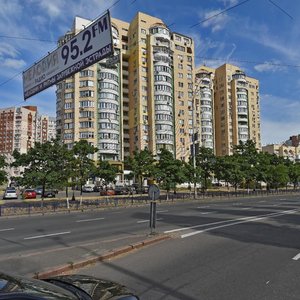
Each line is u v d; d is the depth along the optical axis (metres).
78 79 89.31
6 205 30.97
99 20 9.78
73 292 3.51
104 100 89.50
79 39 10.48
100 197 45.75
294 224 16.67
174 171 39.19
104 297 3.53
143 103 92.62
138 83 92.69
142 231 14.41
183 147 94.44
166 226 15.97
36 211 25.72
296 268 7.91
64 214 24.72
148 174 39.34
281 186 73.75
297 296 5.95
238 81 118.94
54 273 7.62
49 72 11.67
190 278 7.12
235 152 57.72
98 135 88.69
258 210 25.14
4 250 10.61
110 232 14.41
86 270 8.03
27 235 13.97
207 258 9.08
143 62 93.19
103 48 9.59
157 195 12.90
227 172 47.22
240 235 13.16
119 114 92.31
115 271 7.86
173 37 96.94
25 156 27.17
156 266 8.24
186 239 12.28
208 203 34.62
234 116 118.25
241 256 9.31
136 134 93.00
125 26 97.12
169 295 6.06
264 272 7.56
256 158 57.12
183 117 95.88
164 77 92.44
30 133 91.25
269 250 10.16
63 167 28.41
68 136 89.06
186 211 24.48
